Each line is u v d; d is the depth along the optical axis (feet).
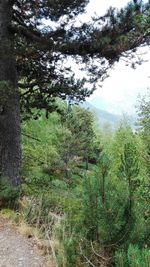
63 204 31.14
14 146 37.58
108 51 34.81
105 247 15.96
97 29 35.35
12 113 37.52
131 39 33.35
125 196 15.47
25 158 50.49
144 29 31.30
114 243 15.79
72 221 19.43
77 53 36.19
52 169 58.44
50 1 35.50
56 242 22.07
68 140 107.04
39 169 49.26
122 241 15.72
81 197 16.70
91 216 16.12
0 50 33.76
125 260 14.24
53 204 32.19
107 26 35.09
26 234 26.25
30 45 34.60
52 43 34.86
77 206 20.67
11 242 24.54
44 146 55.11
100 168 15.90
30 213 29.66
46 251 23.00
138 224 15.65
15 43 35.50
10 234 26.22
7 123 37.27
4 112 37.22
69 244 17.24
